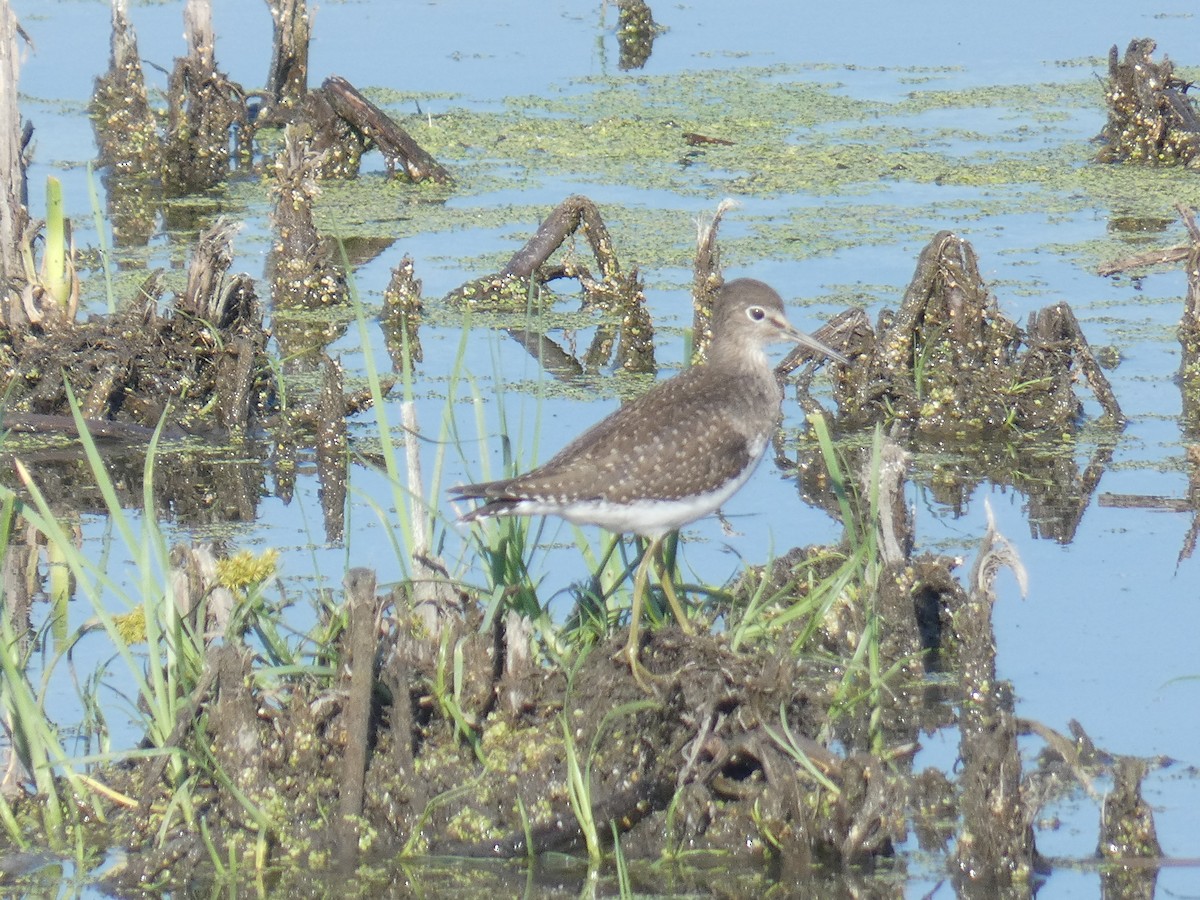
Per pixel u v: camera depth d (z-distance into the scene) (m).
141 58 26.52
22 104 26.94
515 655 9.48
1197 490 14.34
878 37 31.50
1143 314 18.55
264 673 9.24
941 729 10.39
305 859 8.91
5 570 12.70
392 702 9.23
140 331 16.50
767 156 24.52
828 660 10.38
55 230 16.59
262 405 16.62
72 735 10.07
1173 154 24.08
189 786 9.01
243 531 13.61
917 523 13.71
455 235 21.70
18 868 8.80
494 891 8.63
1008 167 23.80
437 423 15.95
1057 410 16.03
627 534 11.92
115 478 14.96
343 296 19.83
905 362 16.36
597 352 18.22
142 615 9.73
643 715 9.30
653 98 27.42
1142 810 8.89
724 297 11.48
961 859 8.77
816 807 9.01
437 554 10.22
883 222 21.52
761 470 15.16
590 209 19.78
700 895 8.59
